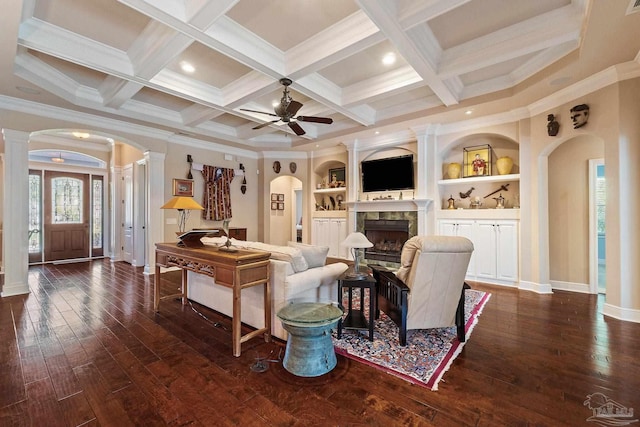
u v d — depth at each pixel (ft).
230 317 10.81
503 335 9.30
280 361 7.75
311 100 15.66
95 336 9.23
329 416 5.68
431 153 17.40
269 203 24.36
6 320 10.49
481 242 16.05
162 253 11.15
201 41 9.02
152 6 7.39
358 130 18.44
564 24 8.60
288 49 10.61
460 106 14.20
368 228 20.74
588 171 14.03
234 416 5.68
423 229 17.67
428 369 7.30
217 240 11.62
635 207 10.36
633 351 8.19
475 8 8.59
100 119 15.70
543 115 13.52
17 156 13.47
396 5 7.84
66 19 9.09
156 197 18.34
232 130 20.67
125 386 6.63
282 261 9.09
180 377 7.00
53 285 15.47
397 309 8.96
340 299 9.35
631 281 10.47
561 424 5.41
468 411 5.80
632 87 10.30
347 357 7.93
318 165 23.99
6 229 13.35
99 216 24.84
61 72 12.34
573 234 14.47
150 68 10.64
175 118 17.39
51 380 6.82
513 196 16.15
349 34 9.29
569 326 10.01
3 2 6.98
